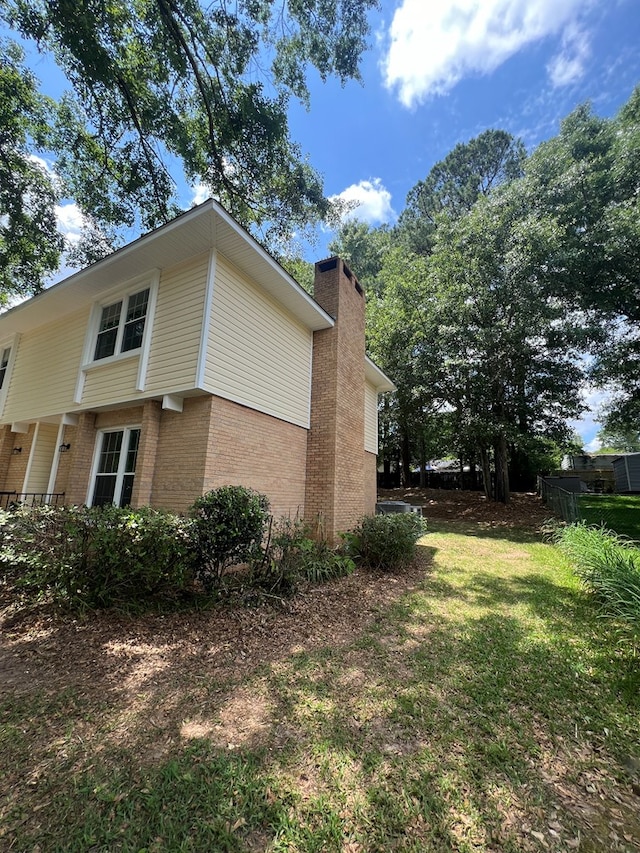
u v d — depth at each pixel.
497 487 16.39
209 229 5.63
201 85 8.48
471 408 14.65
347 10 8.27
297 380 8.12
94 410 7.21
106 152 9.00
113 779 2.02
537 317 13.01
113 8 6.86
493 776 2.13
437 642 3.88
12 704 2.68
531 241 12.95
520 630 4.19
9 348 9.98
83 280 7.10
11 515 4.56
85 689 2.88
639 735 2.51
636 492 19.03
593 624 4.36
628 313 13.99
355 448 9.18
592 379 14.36
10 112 8.22
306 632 4.05
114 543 4.07
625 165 13.20
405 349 15.70
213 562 4.66
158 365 6.11
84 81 7.50
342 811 1.87
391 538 6.81
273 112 9.09
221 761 2.17
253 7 7.91
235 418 6.27
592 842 1.75
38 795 1.91
